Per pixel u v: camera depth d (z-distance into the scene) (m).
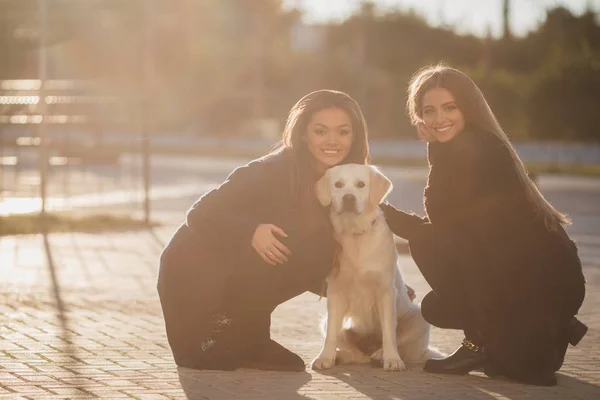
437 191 6.14
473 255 6.04
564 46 56.00
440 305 6.28
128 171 29.14
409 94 6.51
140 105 16.14
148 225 15.79
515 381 6.01
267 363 6.27
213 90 51.19
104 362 6.33
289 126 6.54
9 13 17.33
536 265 5.94
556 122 47.69
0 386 5.60
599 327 8.00
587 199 22.56
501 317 6.02
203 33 58.19
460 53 63.56
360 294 6.46
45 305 8.70
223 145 43.09
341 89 49.72
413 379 6.03
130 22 20.66
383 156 35.72
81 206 19.00
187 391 5.55
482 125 6.17
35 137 18.88
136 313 8.34
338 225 6.34
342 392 5.62
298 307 8.96
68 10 17.42
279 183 6.36
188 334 6.29
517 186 5.99
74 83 17.27
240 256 6.26
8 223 15.24
